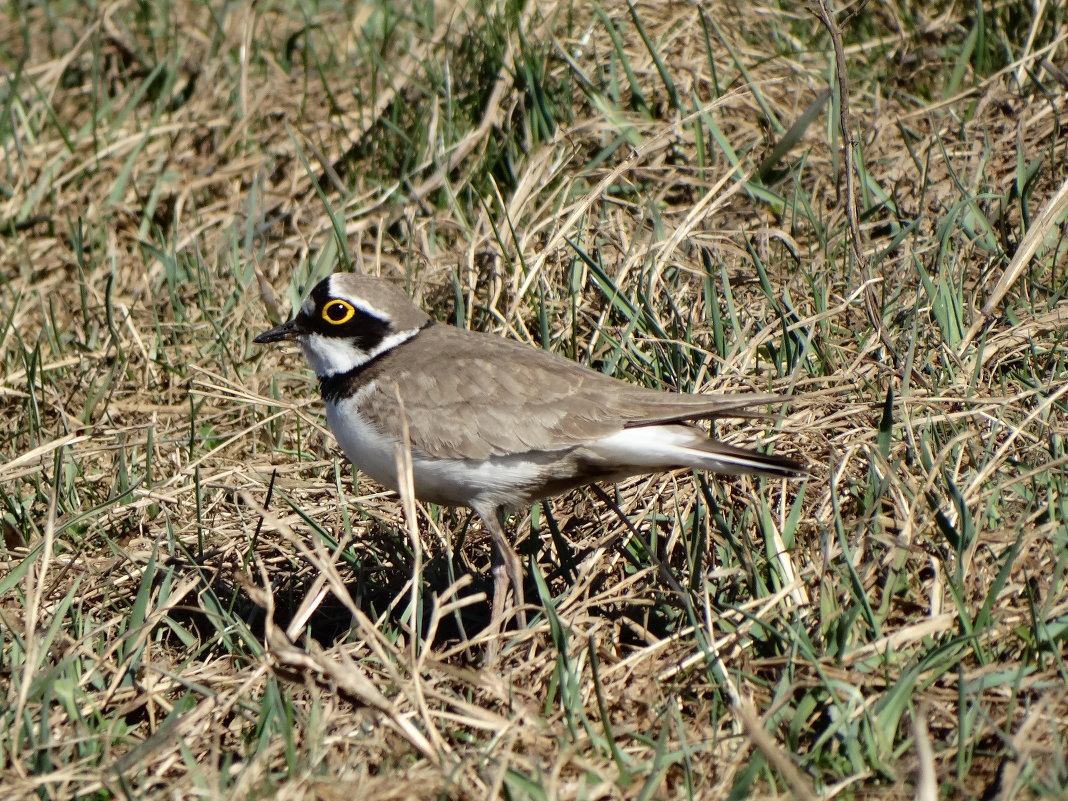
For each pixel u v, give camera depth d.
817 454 10.32
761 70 15.48
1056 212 11.55
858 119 14.79
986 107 14.33
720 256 12.80
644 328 11.98
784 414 10.40
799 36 16.44
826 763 7.69
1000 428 10.02
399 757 7.88
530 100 15.02
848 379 10.81
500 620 9.18
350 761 7.88
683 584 9.55
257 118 16.73
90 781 7.85
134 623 9.39
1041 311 11.48
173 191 15.88
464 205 14.80
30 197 15.77
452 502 10.00
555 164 13.97
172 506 11.20
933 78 15.52
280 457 12.19
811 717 8.10
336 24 19.08
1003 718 7.83
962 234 12.80
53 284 14.96
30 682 8.35
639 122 14.82
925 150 14.09
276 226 15.37
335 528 11.02
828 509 9.66
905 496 9.31
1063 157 13.49
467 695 8.75
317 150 15.64
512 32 15.85
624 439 9.37
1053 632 8.14
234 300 14.08
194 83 17.53
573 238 13.31
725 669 8.37
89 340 13.84
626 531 10.11
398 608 10.29
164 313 14.36
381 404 9.84
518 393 9.54
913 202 13.55
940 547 8.98
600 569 9.92
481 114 15.52
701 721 8.21
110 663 9.30
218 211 15.82
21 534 10.93
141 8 18.72
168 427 12.73
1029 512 9.15
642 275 12.38
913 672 7.81
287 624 10.40
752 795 7.40
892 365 11.02
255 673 8.48
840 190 13.77
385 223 14.68
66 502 11.38
